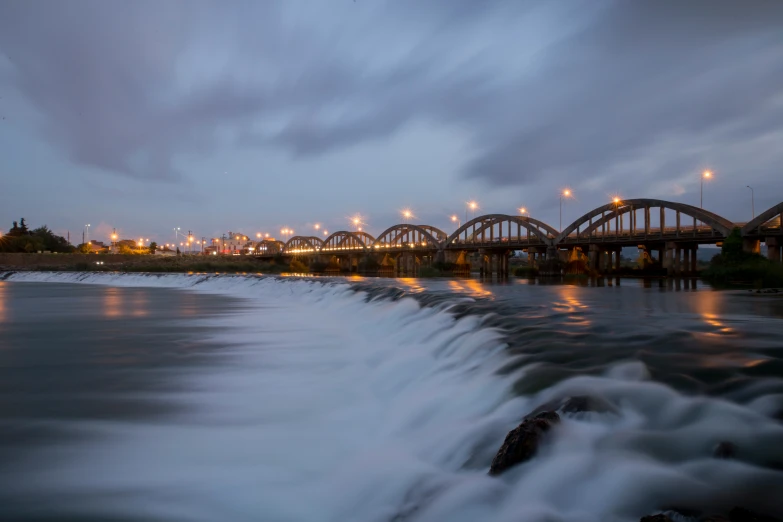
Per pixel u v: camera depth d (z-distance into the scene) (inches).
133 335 852.0
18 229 6855.3
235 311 1294.3
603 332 505.0
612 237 3304.6
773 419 253.9
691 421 259.0
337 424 386.0
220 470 304.0
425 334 649.0
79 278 3294.8
